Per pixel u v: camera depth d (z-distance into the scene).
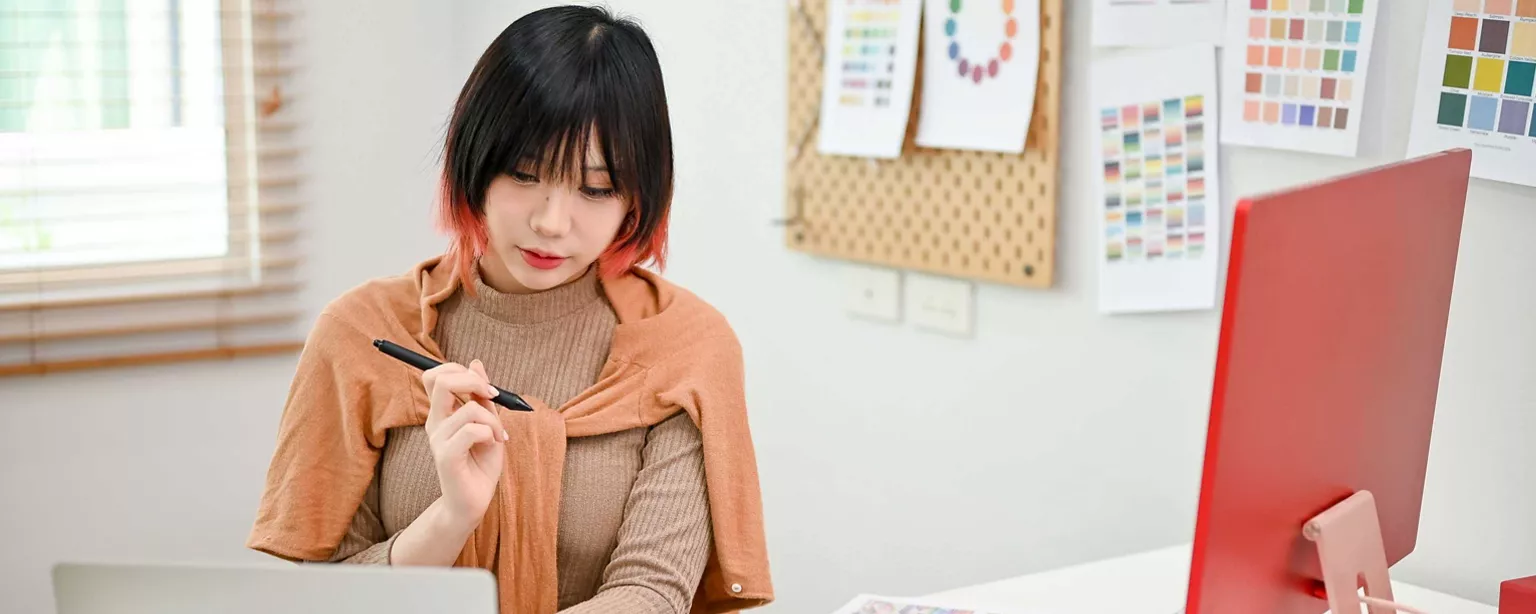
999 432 2.15
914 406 2.28
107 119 2.74
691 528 1.39
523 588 1.36
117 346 2.78
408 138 3.00
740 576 1.42
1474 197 1.59
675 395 1.41
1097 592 1.63
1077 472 2.05
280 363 2.92
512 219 1.28
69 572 0.92
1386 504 1.28
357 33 2.92
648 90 1.30
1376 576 1.20
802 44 2.32
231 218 2.86
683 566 1.36
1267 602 1.09
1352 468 1.19
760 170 2.47
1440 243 1.29
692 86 2.58
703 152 2.58
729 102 2.51
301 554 1.37
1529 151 1.52
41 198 2.71
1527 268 1.55
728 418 1.44
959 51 2.10
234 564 0.92
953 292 2.18
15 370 2.66
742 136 2.49
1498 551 1.60
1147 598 1.61
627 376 1.42
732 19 2.47
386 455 1.40
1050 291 2.05
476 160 1.27
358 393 1.39
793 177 2.38
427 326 1.41
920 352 2.26
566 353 1.43
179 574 0.92
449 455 1.24
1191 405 1.88
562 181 1.26
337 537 1.38
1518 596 1.33
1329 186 1.05
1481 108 1.56
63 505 2.76
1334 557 1.12
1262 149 1.78
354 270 2.98
